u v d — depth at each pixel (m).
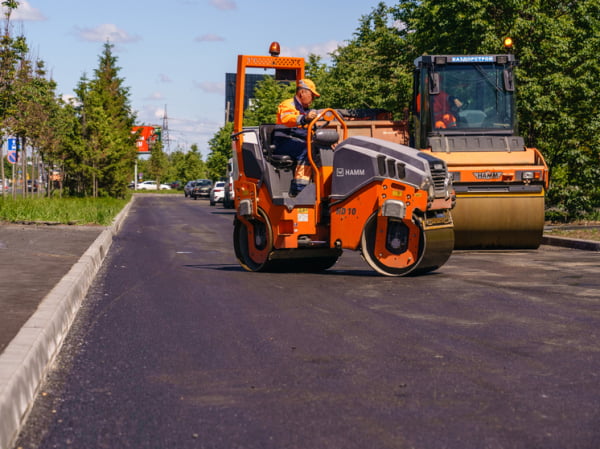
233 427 3.86
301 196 10.21
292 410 4.13
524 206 13.52
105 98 56.00
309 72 59.59
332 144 10.50
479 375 4.83
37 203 23.94
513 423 3.88
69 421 3.99
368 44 40.97
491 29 21.91
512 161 13.78
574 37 22.34
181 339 6.04
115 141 46.59
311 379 4.77
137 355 5.50
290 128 10.52
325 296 8.22
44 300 6.68
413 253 9.75
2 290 7.56
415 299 7.91
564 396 4.36
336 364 5.14
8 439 3.62
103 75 61.16
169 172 153.00
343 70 43.00
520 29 21.80
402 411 4.09
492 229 13.60
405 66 31.42
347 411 4.10
